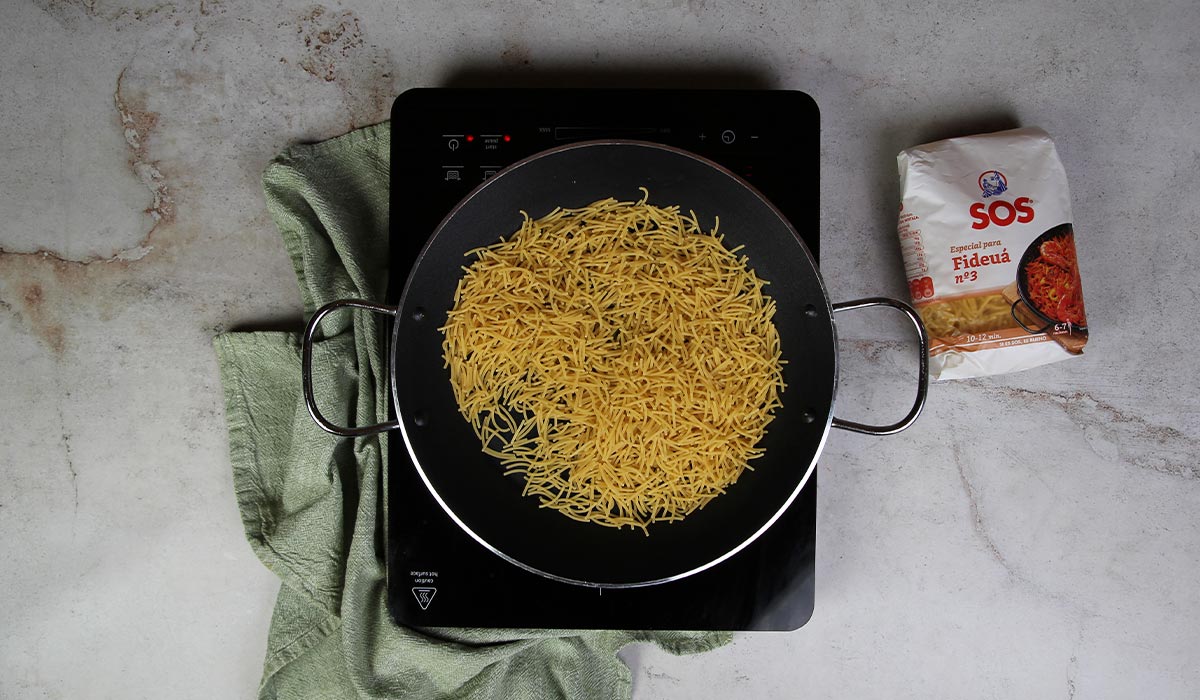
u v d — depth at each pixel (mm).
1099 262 695
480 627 648
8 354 697
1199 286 695
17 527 701
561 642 690
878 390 699
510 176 598
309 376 575
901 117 698
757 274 627
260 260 702
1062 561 703
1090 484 701
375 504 670
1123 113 697
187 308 700
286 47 697
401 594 646
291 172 667
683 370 621
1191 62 696
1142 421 698
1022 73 697
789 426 625
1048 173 642
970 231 638
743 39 699
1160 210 695
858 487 704
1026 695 703
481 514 630
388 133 694
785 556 647
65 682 704
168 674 708
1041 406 702
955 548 703
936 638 707
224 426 703
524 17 699
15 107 693
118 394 700
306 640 684
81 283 698
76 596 704
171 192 699
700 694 713
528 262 625
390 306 636
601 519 630
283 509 681
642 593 646
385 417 677
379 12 697
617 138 641
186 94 697
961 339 642
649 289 625
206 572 706
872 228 697
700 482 622
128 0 693
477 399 626
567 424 632
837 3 698
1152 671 701
